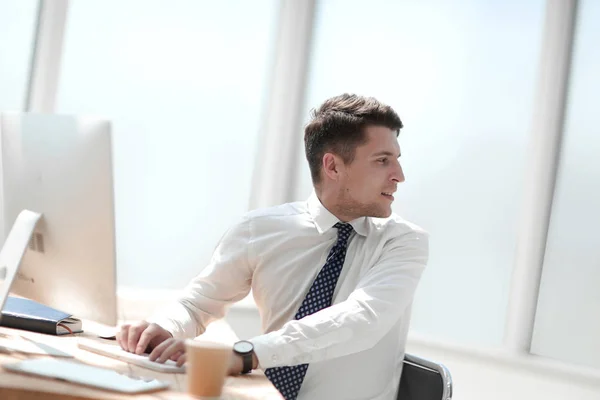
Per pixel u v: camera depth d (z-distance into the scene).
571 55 3.37
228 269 2.14
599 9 3.35
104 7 3.33
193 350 1.36
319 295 2.03
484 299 3.42
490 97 3.46
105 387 1.33
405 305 1.98
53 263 1.72
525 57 3.43
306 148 2.18
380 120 2.07
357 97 2.13
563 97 3.37
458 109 3.47
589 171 3.31
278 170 3.56
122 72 3.36
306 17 3.54
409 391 2.01
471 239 3.45
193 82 3.45
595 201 3.28
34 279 1.83
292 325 1.78
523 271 3.38
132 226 3.39
